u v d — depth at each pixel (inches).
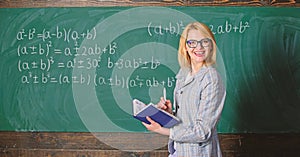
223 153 135.0
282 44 134.4
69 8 136.2
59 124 136.4
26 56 136.5
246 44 134.7
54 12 136.3
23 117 136.8
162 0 135.2
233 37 134.8
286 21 134.6
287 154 135.0
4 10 136.6
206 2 134.8
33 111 136.6
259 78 134.7
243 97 134.8
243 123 134.8
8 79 136.6
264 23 134.6
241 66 134.7
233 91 135.0
